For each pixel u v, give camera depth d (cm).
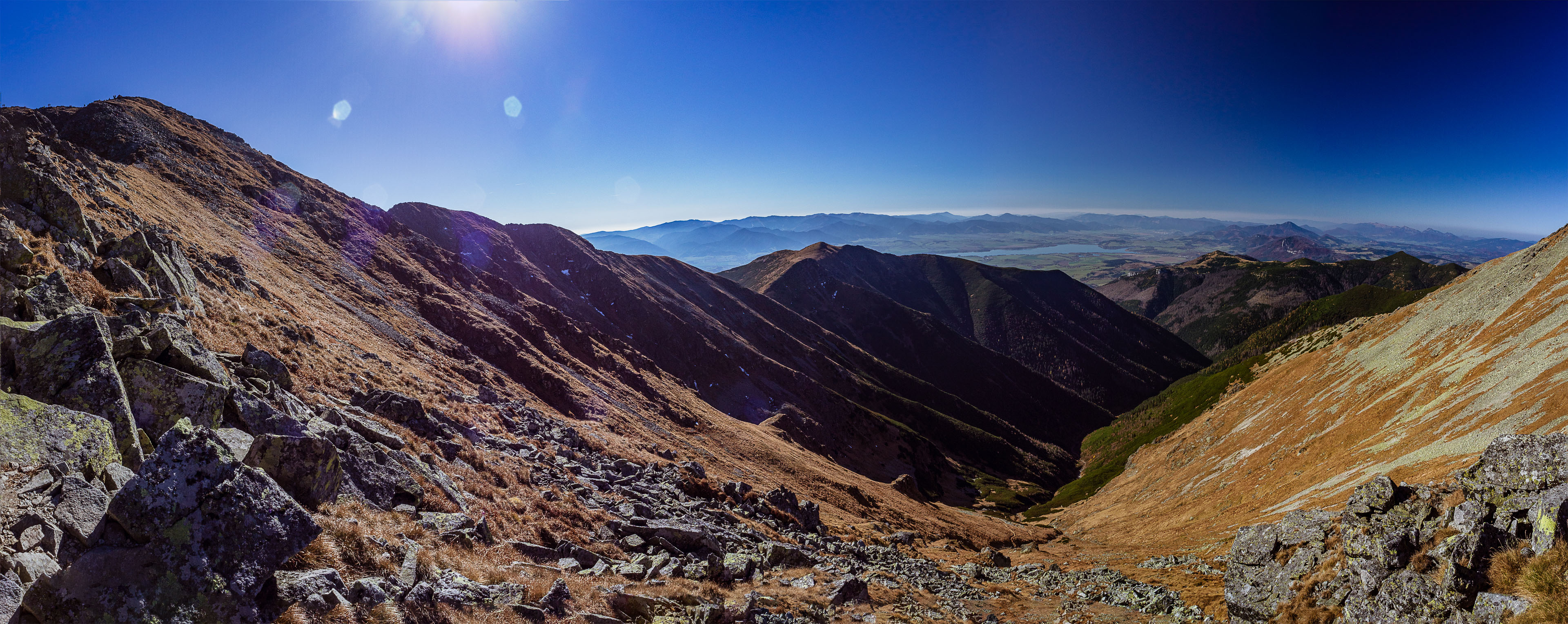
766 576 3300
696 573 2819
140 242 3428
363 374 4562
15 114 6606
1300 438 11162
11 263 2361
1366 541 2339
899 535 7150
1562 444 1844
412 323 9294
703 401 16712
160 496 1086
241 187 12962
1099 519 14275
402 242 15225
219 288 4481
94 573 998
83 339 1703
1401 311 14662
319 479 1709
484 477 3216
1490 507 1958
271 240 10056
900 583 4088
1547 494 1764
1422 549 2112
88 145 11975
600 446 5641
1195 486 12581
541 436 5184
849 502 9400
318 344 4762
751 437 11894
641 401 11638
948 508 15200
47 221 3250
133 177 8625
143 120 13800
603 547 2931
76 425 1425
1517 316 9775
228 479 1161
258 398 2262
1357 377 12325
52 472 1260
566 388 9600
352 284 9800
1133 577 5038
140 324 2069
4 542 1056
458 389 6188
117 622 969
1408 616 1947
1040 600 4278
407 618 1413
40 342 1655
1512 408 6762
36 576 1011
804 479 10056
